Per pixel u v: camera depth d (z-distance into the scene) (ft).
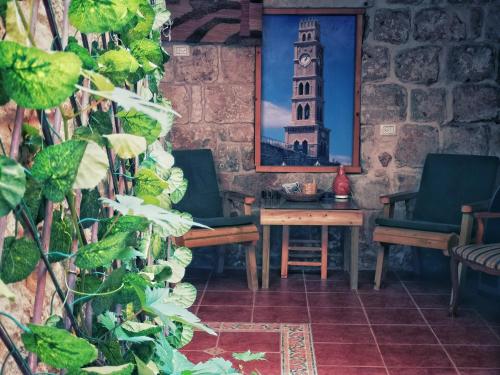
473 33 15.80
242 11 15.83
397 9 15.88
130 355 2.82
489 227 13.51
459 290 12.62
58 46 2.37
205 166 15.83
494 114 15.94
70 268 2.53
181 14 15.80
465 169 15.20
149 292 2.90
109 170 3.25
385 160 16.22
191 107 16.29
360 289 14.65
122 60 2.65
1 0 1.86
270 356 10.37
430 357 10.39
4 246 1.94
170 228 2.35
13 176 1.62
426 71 15.94
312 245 16.61
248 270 14.56
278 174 16.46
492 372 9.74
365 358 10.33
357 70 16.07
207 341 11.07
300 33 16.15
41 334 1.82
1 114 2.07
